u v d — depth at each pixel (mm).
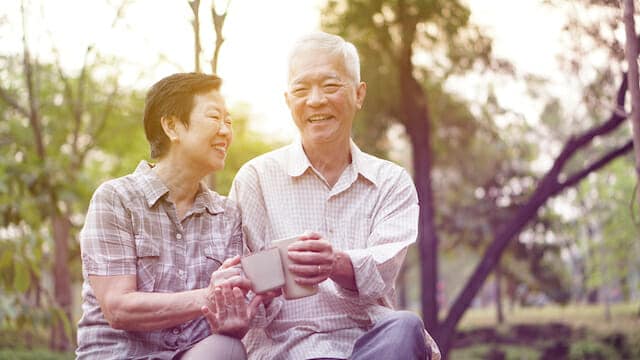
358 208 2541
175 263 2291
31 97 9688
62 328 9117
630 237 16969
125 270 2219
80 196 7004
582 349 18125
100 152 16203
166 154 2367
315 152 2545
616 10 4266
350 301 2395
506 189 16266
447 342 12953
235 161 16656
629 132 16750
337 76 2498
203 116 2318
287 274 2180
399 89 13477
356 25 12953
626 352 17703
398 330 2180
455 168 16203
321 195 2541
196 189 2391
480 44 12734
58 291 9383
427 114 13547
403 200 2555
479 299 32656
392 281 2414
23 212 6312
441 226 16766
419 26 13000
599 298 23875
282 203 2535
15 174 6531
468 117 14633
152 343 2227
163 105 2332
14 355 8391
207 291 2141
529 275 19453
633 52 2889
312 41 2523
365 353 2191
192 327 2291
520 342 20594
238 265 2176
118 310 2146
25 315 5695
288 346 2402
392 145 14664
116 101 13617
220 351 2082
